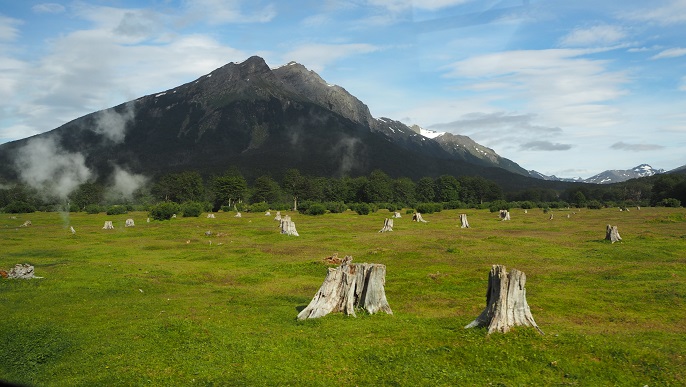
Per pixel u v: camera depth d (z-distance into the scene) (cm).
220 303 2636
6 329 2005
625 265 3681
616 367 1585
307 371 1599
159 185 16950
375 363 1664
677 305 2506
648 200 16825
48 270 3578
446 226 7444
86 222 9200
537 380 1516
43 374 1577
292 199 17112
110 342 1842
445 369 1599
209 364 1634
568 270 3566
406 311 2509
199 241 5759
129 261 4241
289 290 3080
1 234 6675
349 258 2500
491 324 1920
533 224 7812
